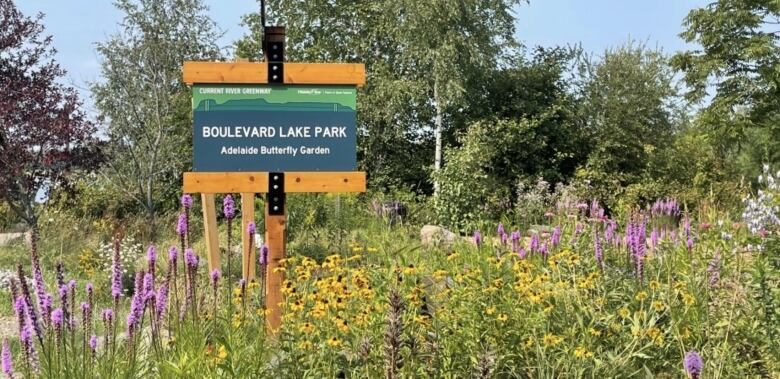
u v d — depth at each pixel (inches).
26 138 493.4
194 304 179.8
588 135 986.1
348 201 524.4
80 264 392.8
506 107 962.1
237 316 177.0
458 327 164.2
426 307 175.6
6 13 494.3
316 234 422.9
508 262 214.8
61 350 157.9
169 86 708.0
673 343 171.8
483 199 666.2
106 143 663.8
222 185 216.8
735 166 1167.6
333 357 151.3
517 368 159.8
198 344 163.6
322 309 159.2
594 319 164.7
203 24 723.4
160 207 751.7
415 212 677.3
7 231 644.1
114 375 153.1
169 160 697.6
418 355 151.5
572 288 188.2
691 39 970.1
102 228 528.4
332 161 222.1
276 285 202.4
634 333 163.2
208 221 257.9
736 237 230.8
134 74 681.6
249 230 209.6
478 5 888.9
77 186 668.7
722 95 970.7
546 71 1002.7
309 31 1031.6
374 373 146.6
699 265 213.9
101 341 199.2
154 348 169.6
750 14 933.2
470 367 154.3
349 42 995.9
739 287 190.9
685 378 155.0
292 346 156.9
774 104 944.3
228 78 217.8
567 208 355.3
